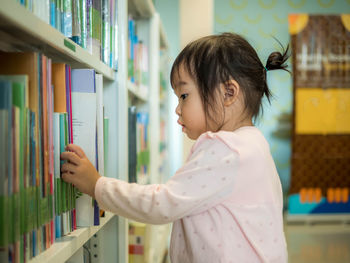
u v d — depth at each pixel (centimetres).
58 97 71
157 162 193
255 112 93
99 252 105
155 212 74
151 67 187
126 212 76
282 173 342
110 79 104
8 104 47
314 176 324
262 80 95
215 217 78
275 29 335
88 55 79
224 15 336
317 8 336
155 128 188
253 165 80
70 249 66
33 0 58
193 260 81
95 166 79
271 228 81
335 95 322
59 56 74
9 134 48
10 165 48
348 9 337
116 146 107
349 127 324
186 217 82
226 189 77
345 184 326
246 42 95
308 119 322
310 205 326
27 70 56
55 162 67
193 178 76
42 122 60
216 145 79
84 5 83
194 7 233
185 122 91
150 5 168
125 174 107
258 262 78
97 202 81
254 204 80
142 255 151
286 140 340
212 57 87
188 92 89
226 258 76
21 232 52
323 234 299
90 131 78
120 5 107
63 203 70
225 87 87
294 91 321
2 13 43
